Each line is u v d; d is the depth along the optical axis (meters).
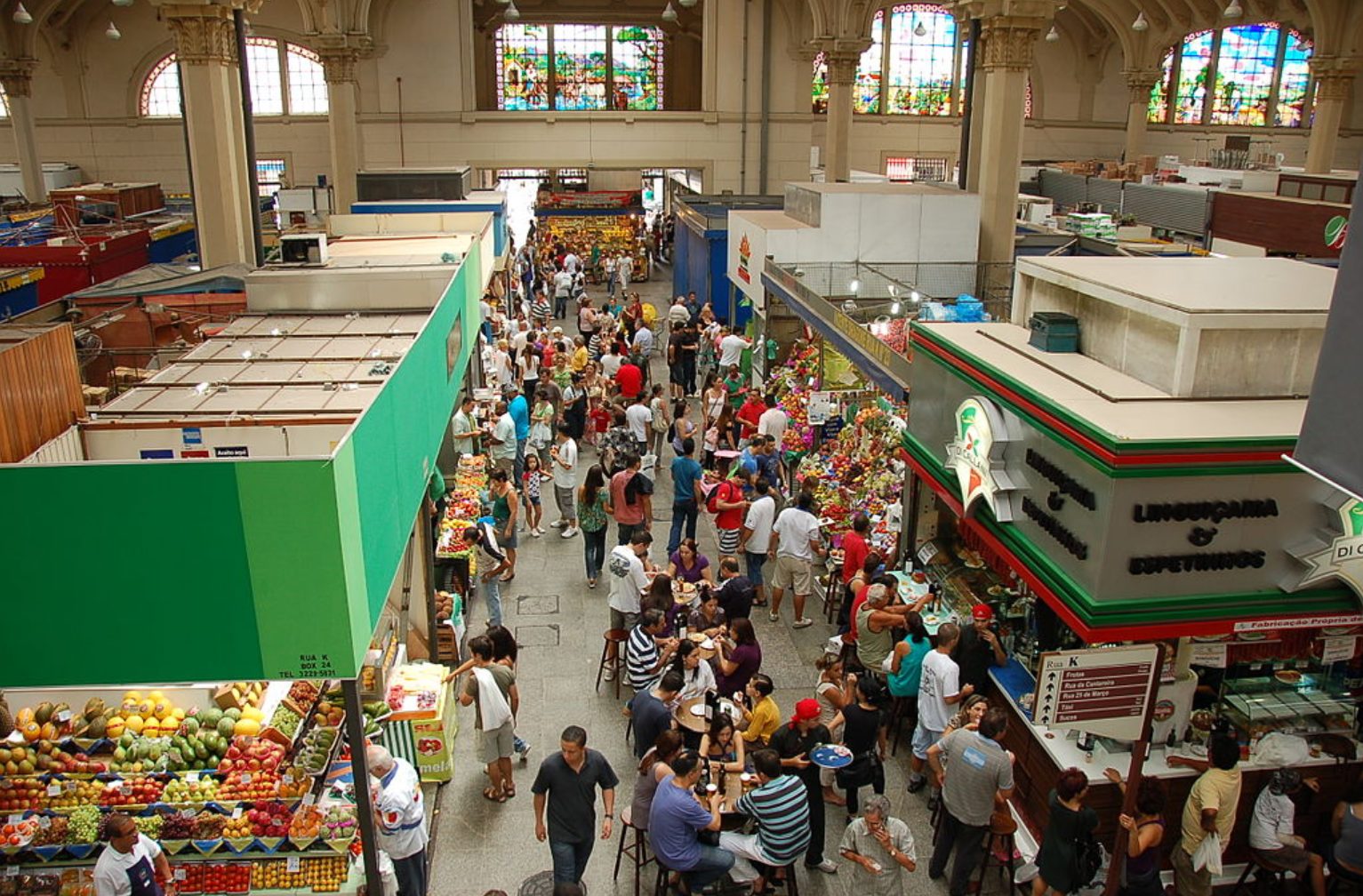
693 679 7.83
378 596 6.05
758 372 17.12
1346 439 3.84
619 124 32.00
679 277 26.84
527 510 12.90
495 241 19.89
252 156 15.59
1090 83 37.28
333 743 7.08
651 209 45.06
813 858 7.15
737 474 11.52
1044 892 6.37
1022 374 6.96
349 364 9.02
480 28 32.56
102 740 6.91
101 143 32.75
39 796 6.54
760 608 11.02
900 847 6.31
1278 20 30.09
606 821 6.59
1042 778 7.05
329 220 18.20
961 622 8.30
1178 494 5.67
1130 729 6.31
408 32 30.58
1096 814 6.29
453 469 12.63
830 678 7.90
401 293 11.64
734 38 31.61
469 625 10.58
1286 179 17.48
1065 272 7.49
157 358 11.37
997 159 16.25
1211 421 5.89
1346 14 24.72
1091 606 5.80
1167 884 6.72
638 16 32.97
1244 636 6.55
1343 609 6.04
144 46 32.19
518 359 17.56
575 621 10.73
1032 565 6.56
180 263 18.12
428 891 6.96
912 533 9.39
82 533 5.03
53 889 6.21
